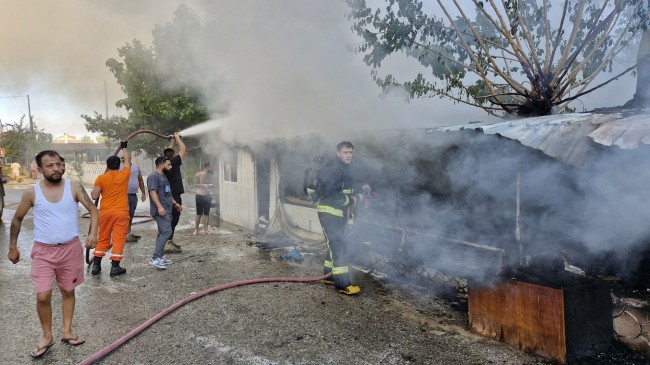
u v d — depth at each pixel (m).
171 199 5.84
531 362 3.05
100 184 5.17
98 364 3.06
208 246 6.97
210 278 5.18
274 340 3.45
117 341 3.32
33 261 3.17
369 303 4.29
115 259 5.22
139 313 4.04
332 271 4.55
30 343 3.39
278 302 4.31
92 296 4.51
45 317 3.18
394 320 3.86
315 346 3.34
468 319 3.64
